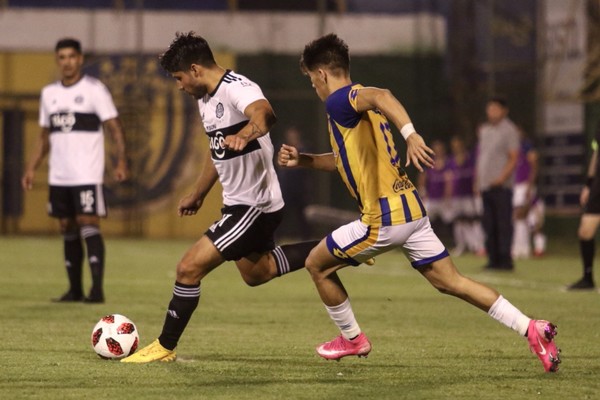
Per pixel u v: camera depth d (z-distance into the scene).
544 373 16.91
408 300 30.67
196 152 72.12
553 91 68.94
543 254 57.06
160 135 71.88
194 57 17.52
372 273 42.31
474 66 72.62
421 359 18.53
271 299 30.66
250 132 16.38
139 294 31.58
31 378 16.05
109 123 28.03
